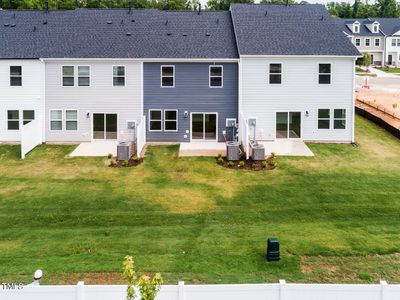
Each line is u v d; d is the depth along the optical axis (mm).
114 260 15570
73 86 31641
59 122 31969
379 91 52281
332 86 31500
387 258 15984
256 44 31688
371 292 11000
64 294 10945
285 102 31531
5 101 31688
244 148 29297
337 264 15492
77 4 54781
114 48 32062
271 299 11062
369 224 19516
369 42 85188
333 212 20984
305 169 26672
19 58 31203
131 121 31891
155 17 35062
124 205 21703
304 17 34469
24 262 15414
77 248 16797
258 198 22625
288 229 18828
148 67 31531
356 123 36844
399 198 22547
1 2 48688
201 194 23109
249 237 17875
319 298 11062
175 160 28250
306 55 30859
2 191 23328
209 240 17594
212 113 32031
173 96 31828
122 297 10961
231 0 59469
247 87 31312
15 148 30625
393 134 33688
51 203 21844
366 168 26953
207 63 31500
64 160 28219
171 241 17531
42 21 34500
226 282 13961
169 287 10953
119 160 27844
